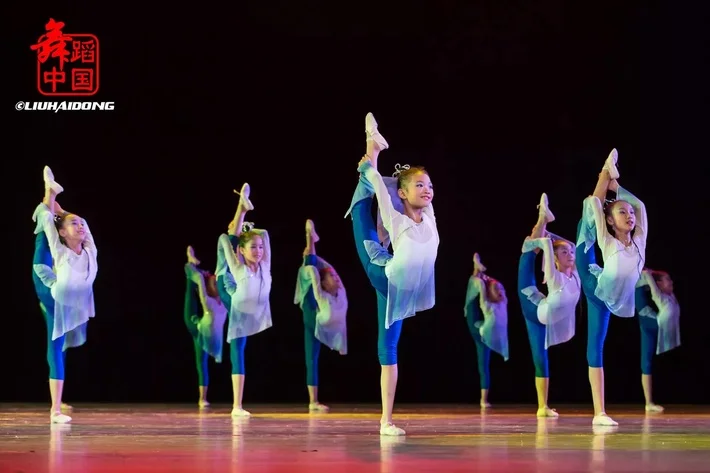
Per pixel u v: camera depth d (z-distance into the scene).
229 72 12.89
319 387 12.90
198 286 11.16
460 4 12.75
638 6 12.45
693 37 12.31
